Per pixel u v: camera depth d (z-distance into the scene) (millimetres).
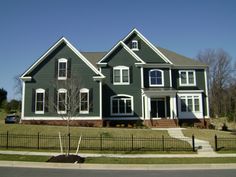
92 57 40219
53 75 33375
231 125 48219
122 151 20844
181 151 21109
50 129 26828
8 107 68812
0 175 13078
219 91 72750
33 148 21516
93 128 28172
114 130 27312
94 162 16891
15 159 17297
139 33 38250
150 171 14875
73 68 33531
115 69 36156
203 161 17422
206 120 37906
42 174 13438
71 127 28578
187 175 13539
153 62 37750
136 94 35938
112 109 35438
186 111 37625
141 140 23734
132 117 35375
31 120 32625
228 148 22109
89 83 33438
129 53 36531
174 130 29172
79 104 31906
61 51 33875
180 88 38281
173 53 42094
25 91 33188
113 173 14047
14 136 24359
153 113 36844
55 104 32750
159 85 37156
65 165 16078
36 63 33438
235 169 15750
